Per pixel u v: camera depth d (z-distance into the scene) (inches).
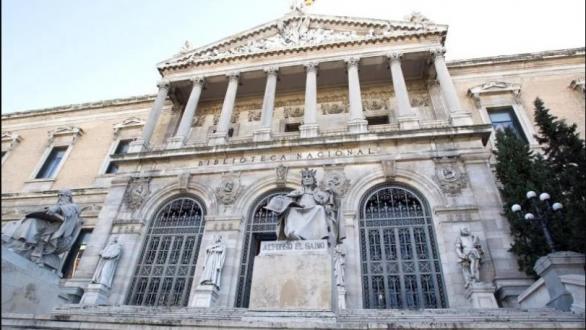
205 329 265.4
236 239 653.3
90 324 288.7
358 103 809.5
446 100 777.6
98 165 1045.8
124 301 631.8
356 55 888.9
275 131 933.8
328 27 999.6
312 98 840.3
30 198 987.3
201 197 738.8
